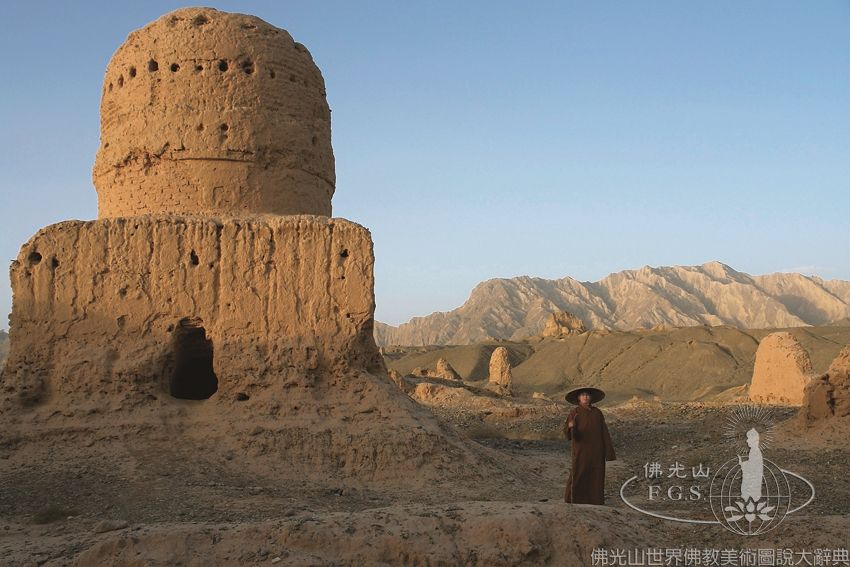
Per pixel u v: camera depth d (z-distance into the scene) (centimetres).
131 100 1753
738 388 4744
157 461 1452
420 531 898
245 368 1588
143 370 1580
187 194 1712
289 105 1800
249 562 857
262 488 1366
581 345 9169
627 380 7856
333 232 1641
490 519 908
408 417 1569
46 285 1627
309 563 845
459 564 862
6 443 1502
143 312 1614
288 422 1537
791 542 912
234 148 1720
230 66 1748
